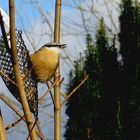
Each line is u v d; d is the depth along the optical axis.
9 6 2.62
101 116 17.45
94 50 17.80
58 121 3.08
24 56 3.54
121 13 20.27
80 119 17.55
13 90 3.10
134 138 17.17
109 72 17.86
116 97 17.67
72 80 16.81
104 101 17.67
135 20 19.36
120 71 18.02
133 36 18.84
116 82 17.73
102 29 18.11
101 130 17.48
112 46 18.42
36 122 2.72
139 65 17.95
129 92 17.70
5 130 2.70
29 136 2.70
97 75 17.67
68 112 17.62
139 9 19.81
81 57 16.78
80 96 17.42
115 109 17.58
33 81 3.32
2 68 3.34
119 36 20.38
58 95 3.17
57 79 3.19
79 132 17.48
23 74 3.42
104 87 17.78
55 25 3.38
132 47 18.66
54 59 4.15
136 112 17.33
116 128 17.39
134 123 17.34
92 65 17.52
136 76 17.80
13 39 2.65
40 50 4.27
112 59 18.22
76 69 16.66
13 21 2.63
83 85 17.34
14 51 2.66
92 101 17.50
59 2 3.39
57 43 3.40
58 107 3.12
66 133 17.67
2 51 3.37
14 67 2.69
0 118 2.70
